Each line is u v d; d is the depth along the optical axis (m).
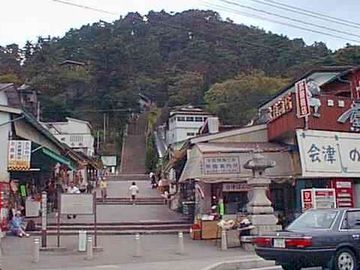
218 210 26.36
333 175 25.05
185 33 103.44
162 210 36.75
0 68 90.44
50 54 97.19
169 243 23.66
